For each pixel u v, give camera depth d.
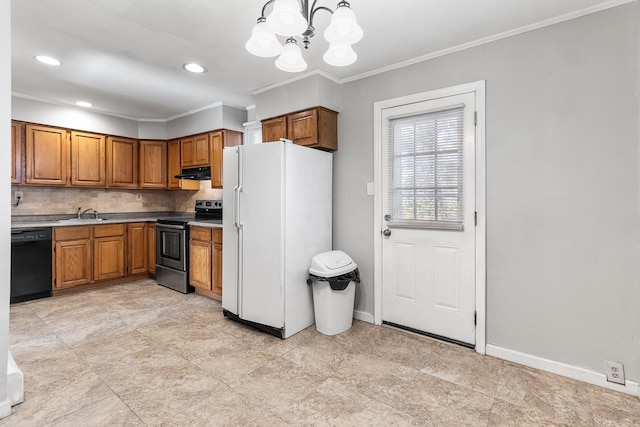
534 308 2.16
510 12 2.00
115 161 4.38
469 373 2.09
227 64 2.79
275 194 2.63
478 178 2.34
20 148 3.60
